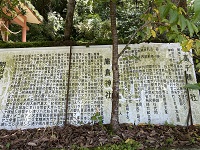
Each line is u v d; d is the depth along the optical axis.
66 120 3.75
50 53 4.45
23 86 4.15
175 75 4.05
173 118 3.68
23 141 3.17
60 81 4.15
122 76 4.09
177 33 2.67
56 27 12.61
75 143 3.08
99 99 3.94
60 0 14.44
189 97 3.83
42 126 3.75
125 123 3.62
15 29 12.16
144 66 4.16
